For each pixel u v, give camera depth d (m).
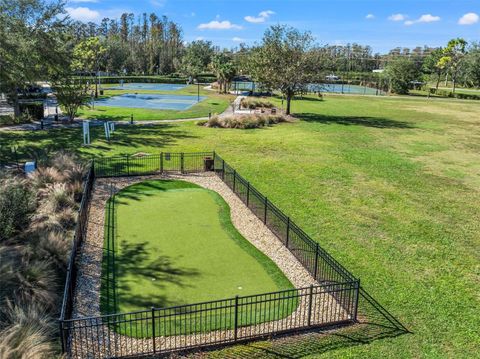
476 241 13.66
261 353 8.01
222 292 10.12
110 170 20.11
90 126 32.03
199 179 19.36
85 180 16.97
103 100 52.22
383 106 53.66
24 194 12.95
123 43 103.38
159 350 7.96
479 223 15.20
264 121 34.94
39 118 34.19
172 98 56.88
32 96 49.44
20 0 30.91
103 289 10.02
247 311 9.20
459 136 32.78
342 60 126.94
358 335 8.66
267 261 11.73
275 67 38.66
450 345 8.48
